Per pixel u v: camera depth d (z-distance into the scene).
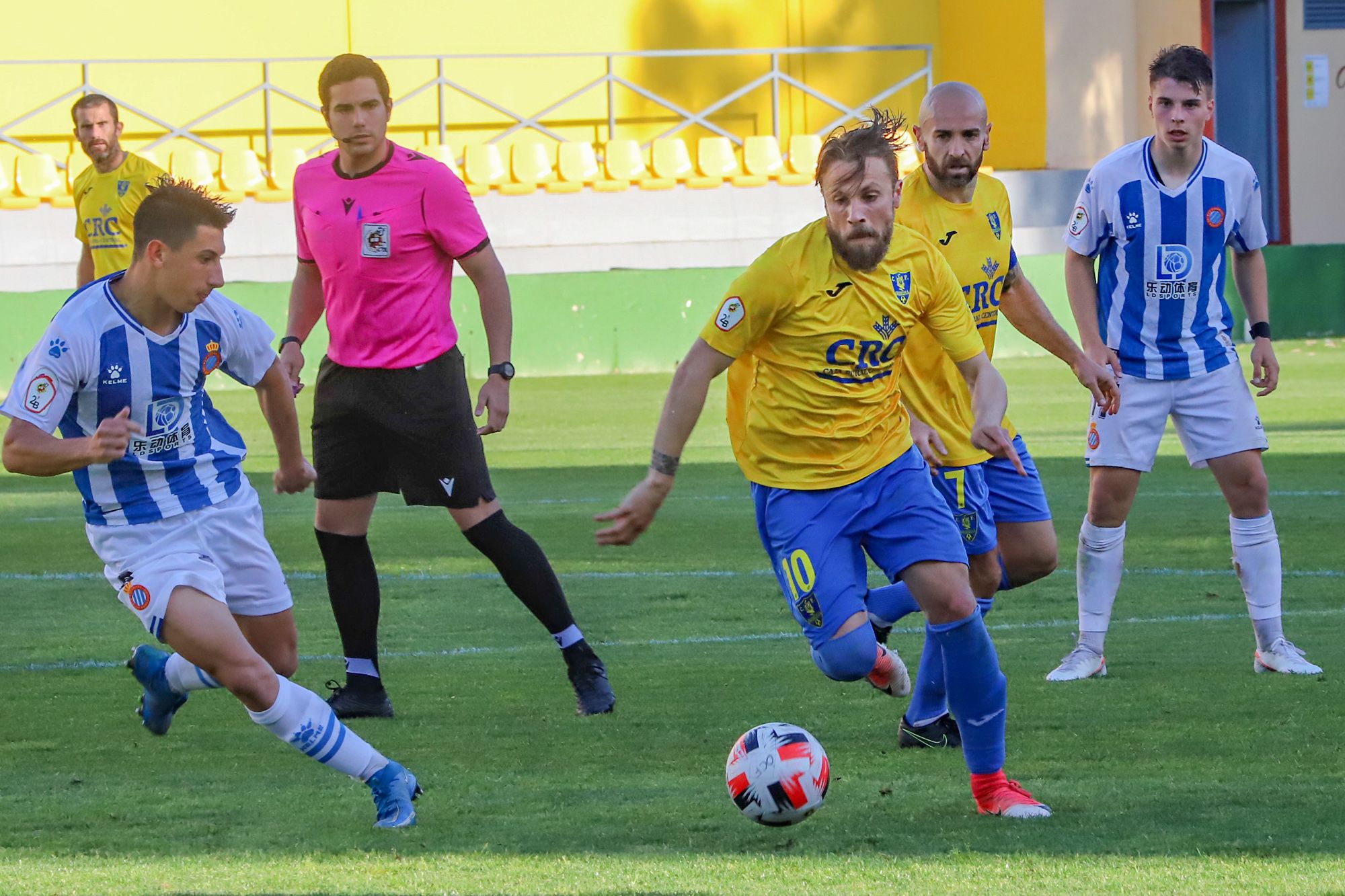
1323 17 87.88
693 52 80.62
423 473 17.52
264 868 11.89
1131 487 18.83
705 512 33.50
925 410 16.77
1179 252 18.86
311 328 19.06
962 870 11.54
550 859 12.04
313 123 81.50
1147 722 16.41
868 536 13.61
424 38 82.94
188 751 15.89
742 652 20.77
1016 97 84.94
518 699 18.27
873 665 13.61
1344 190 89.25
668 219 75.69
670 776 14.70
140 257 13.15
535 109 84.56
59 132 78.31
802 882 11.31
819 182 13.23
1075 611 23.36
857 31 87.25
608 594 25.00
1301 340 73.25
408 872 11.73
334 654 21.19
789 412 13.64
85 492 13.63
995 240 17.20
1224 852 11.88
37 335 60.00
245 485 14.45
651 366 66.06
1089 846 12.10
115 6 79.44
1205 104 18.64
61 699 18.33
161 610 12.89
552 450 43.78
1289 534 28.94
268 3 81.25
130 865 12.00
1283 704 17.14
